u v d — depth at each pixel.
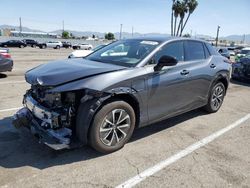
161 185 3.20
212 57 5.70
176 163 3.72
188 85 4.89
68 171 3.39
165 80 4.34
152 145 4.25
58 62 4.34
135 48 4.53
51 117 3.47
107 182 3.21
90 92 3.44
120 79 3.69
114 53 4.61
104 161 3.68
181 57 4.87
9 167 3.43
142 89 3.98
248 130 5.13
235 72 10.81
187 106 5.05
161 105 4.41
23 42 44.81
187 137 4.64
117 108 3.75
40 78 3.56
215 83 5.83
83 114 3.48
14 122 3.93
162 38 4.80
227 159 3.91
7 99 6.52
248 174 3.52
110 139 3.83
